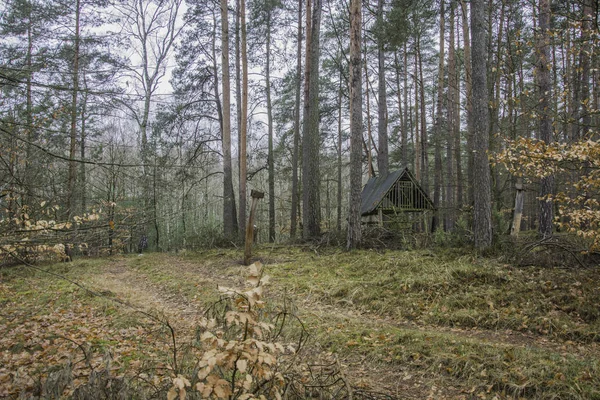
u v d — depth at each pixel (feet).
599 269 29.66
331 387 16.67
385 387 17.70
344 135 103.24
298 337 22.41
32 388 15.81
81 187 30.86
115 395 13.33
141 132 66.23
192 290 35.35
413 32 63.57
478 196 38.50
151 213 21.56
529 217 85.56
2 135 20.10
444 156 110.93
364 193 63.36
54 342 22.52
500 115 57.00
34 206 19.98
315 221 58.23
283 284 35.29
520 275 30.45
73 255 64.54
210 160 79.00
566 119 30.60
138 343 22.47
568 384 16.33
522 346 21.16
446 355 19.57
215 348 10.05
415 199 55.67
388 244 46.98
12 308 30.58
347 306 30.19
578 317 24.50
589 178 25.76
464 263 34.06
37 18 24.38
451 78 67.77
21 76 17.87
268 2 74.95
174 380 9.82
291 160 100.22
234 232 66.90
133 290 37.93
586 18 27.22
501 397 16.40
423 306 28.45
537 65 40.22
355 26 46.14
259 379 13.09
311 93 59.16
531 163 26.35
